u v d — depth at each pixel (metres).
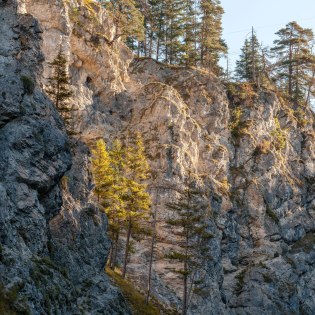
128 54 84.00
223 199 73.56
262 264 72.62
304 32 105.31
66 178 43.62
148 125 71.25
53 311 30.67
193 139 75.06
